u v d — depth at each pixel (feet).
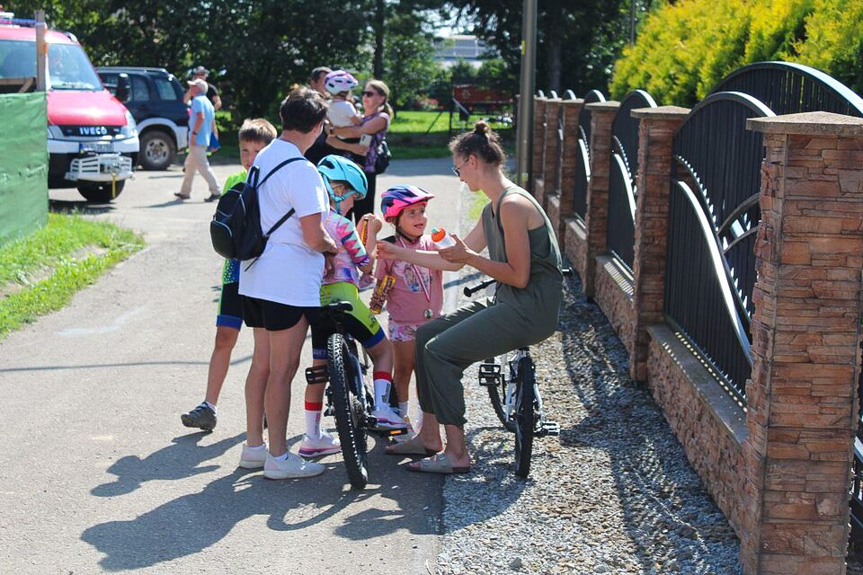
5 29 50.75
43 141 38.68
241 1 108.17
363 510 16.40
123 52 113.60
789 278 12.87
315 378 17.66
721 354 18.01
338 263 18.28
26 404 21.29
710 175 18.98
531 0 43.39
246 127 20.20
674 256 21.89
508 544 15.11
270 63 111.86
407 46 157.58
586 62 117.50
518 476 17.81
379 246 17.81
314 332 18.52
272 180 16.63
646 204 22.54
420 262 17.76
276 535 15.39
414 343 19.11
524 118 44.24
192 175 54.03
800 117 12.70
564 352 26.16
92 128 48.88
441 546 15.07
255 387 17.93
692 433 18.26
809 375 13.07
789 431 13.20
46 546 14.85
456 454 17.99
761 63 16.88
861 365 14.26
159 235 42.37
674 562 14.55
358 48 118.32
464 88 119.75
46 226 38.86
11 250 33.63
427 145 108.27
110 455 18.57
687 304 20.72
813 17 22.09
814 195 12.64
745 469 14.43
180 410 21.15
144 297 31.48
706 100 18.85
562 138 39.96
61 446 18.93
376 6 114.83
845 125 12.24
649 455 18.90
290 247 16.79
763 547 13.50
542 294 17.10
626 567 14.40
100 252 37.73
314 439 18.71
